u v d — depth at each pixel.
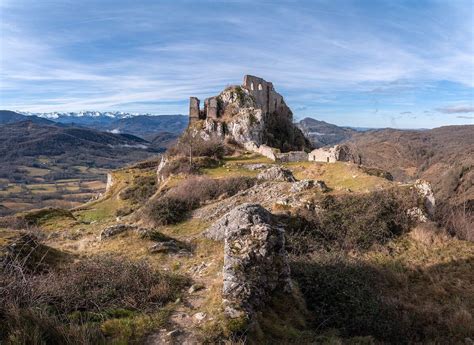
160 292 9.91
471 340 11.11
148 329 8.01
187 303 9.55
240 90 73.81
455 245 19.02
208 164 47.16
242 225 11.12
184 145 58.44
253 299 8.98
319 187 23.52
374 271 15.85
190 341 7.58
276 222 12.73
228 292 8.90
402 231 20.50
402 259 17.94
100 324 7.99
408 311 12.90
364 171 34.16
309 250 17.78
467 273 16.47
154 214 26.34
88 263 11.33
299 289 11.65
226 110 71.31
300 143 78.94
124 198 52.53
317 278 12.23
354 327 10.62
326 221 20.44
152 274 11.02
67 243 18.47
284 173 32.38
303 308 10.50
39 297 8.38
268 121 76.25
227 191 30.14
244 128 63.03
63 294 8.80
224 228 16.52
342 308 11.08
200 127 66.75
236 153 56.88
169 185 38.12
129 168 76.44
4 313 7.23
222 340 7.54
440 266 17.12
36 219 32.41
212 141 58.59
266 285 9.91
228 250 10.12
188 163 47.09
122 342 7.34
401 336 10.91
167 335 7.73
